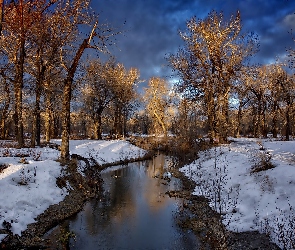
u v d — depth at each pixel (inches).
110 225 433.4
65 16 676.1
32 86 880.3
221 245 353.4
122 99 1801.2
